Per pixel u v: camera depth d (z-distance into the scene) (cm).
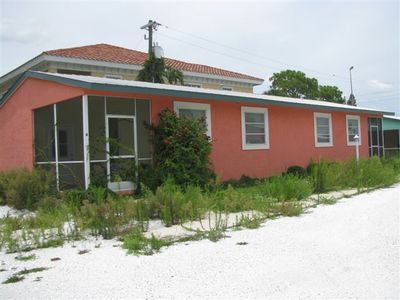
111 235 775
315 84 5056
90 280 531
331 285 484
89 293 485
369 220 845
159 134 1357
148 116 1401
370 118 2567
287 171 1795
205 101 1550
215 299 452
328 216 909
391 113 2669
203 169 1348
